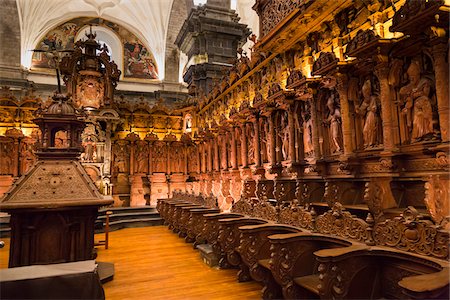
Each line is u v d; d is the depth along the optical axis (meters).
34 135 13.94
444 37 3.65
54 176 4.52
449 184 3.07
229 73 11.61
